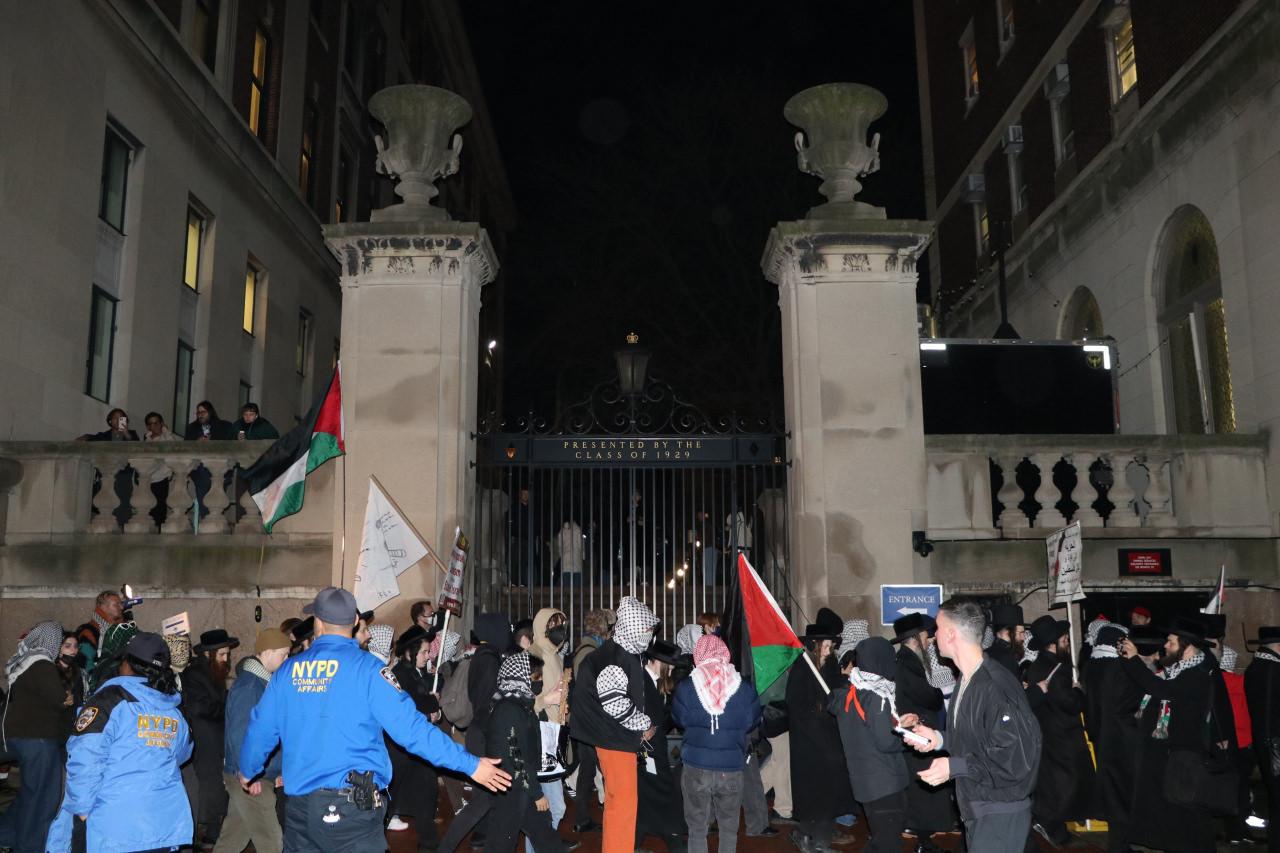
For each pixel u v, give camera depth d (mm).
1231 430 14852
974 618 5203
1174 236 16359
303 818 4902
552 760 7551
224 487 12266
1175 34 15914
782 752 9375
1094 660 8453
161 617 11711
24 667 7742
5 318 13734
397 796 8102
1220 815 7711
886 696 6891
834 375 11422
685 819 7371
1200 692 7586
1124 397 17438
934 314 26984
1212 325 15430
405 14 33531
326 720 4949
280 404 22875
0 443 12156
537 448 11586
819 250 11664
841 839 8789
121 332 16766
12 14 14023
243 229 21156
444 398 11375
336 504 11344
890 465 11258
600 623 9461
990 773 4961
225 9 20594
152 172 17578
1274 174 13320
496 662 7625
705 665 6883
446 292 11594
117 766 5562
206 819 7855
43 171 14633
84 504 12188
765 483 13844
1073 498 12156
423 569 10906
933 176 28438
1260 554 12219
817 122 12336
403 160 12172
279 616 11625
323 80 26000
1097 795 8328
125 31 16594
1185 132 15414
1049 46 20875
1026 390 13961
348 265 11672
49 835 6086
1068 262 19766
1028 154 21969
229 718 7027
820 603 10984
